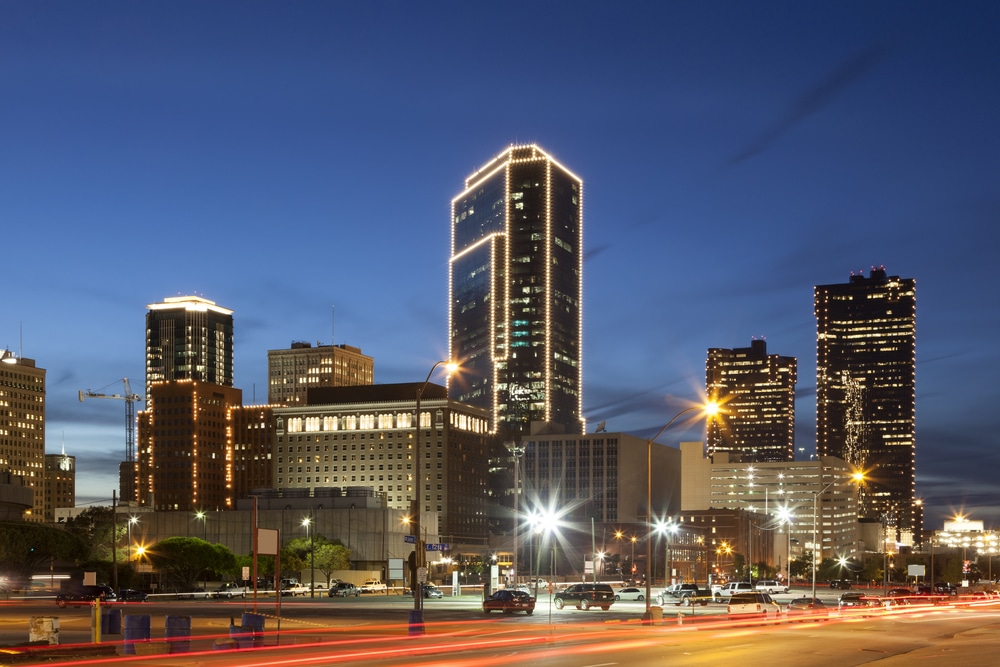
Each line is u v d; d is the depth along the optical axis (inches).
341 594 5743.1
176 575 6412.4
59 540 6501.0
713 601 4623.5
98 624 1856.5
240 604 4463.6
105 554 7175.2
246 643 1924.2
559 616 3356.3
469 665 1598.2
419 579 2314.2
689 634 2418.8
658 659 1708.9
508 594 3516.2
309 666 1584.6
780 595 6195.9
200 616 3309.5
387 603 4687.5
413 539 2357.3
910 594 5915.4
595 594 3897.6
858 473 5187.0
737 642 2138.3
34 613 3380.9
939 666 1608.0
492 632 2469.2
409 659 1707.7
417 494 2335.1
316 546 7450.8
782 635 2386.8
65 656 1689.2
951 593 6392.7
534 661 1669.5
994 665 1627.7
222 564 6363.2
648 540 2775.6
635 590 5039.4
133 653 1764.3
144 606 4141.2
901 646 2049.7
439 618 3233.3
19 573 6397.6
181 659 1700.3
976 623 3038.9
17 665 1594.5
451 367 2324.1
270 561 6786.4
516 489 4557.1
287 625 2775.6
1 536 6117.1
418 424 2354.8
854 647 2009.1
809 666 1604.3
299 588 6456.7
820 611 3769.7
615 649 1935.3
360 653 1829.5
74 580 6505.9
